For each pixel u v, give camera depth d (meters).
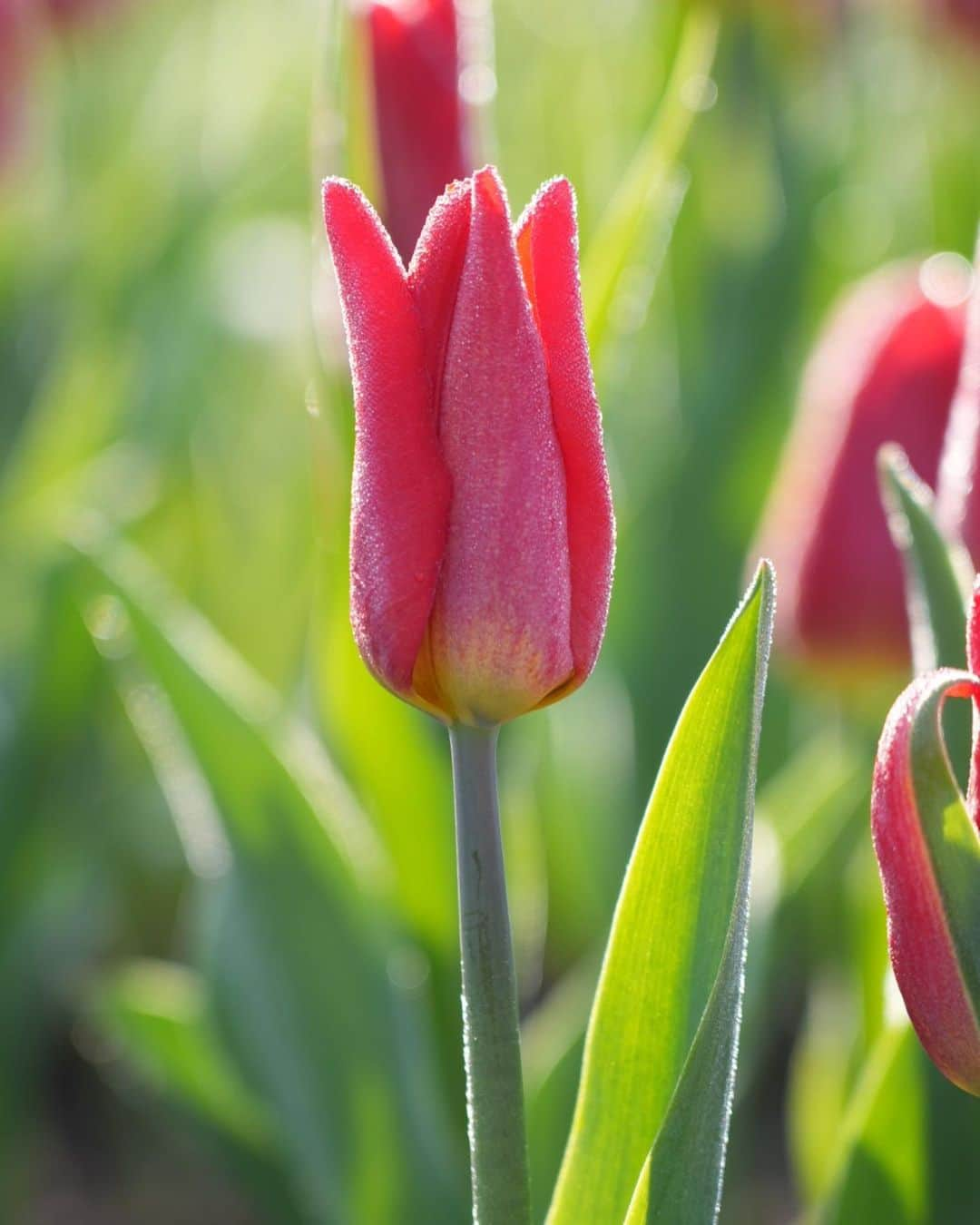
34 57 1.49
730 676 0.62
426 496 0.59
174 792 0.96
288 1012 0.91
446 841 0.92
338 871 0.90
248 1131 1.03
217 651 0.93
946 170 1.49
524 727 1.12
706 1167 0.62
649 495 1.31
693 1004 0.64
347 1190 0.88
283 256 2.01
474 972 0.61
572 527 0.60
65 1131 1.53
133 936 1.62
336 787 0.90
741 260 1.34
